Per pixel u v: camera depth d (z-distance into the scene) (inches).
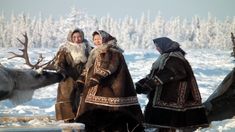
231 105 369.1
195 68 1585.9
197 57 2367.1
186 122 316.5
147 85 315.6
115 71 311.0
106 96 308.0
